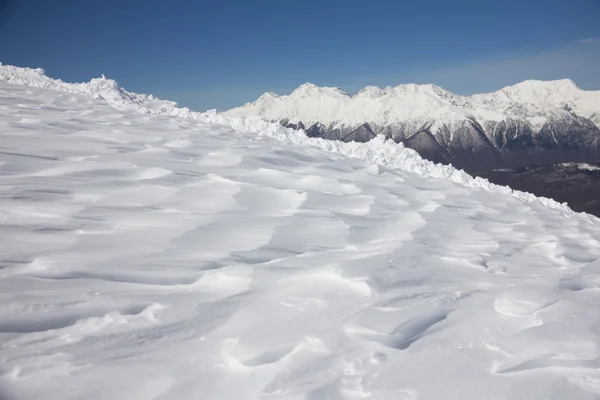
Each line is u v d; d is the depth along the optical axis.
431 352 2.91
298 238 5.15
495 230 6.80
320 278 3.99
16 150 7.09
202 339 2.96
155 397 2.39
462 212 7.57
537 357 2.83
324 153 10.55
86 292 3.42
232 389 2.48
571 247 5.95
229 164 8.05
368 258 4.54
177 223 5.14
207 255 4.38
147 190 6.13
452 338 3.10
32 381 2.44
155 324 3.10
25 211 4.97
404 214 6.77
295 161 9.05
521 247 5.96
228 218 5.50
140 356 2.73
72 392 2.39
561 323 3.25
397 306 3.52
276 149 9.82
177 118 13.00
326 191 7.36
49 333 2.88
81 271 3.76
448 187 9.49
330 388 2.52
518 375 2.66
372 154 11.57
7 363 2.56
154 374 2.57
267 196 6.55
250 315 3.29
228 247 4.64
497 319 3.38
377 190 7.91
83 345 2.79
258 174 7.67
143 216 5.23
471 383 2.59
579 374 2.66
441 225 6.52
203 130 11.21
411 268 4.41
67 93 14.70
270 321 3.21
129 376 2.54
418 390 2.52
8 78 16.06
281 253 4.63
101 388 2.43
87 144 8.08
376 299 3.61
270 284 3.84
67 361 2.63
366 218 6.29
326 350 2.87
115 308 3.24
